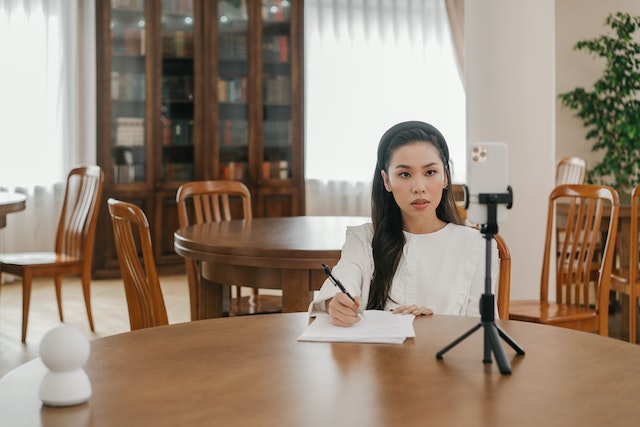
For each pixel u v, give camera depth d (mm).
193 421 1170
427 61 7668
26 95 6598
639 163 7414
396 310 1856
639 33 7801
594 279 4480
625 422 1151
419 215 1938
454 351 1537
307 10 7473
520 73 4184
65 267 4762
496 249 1998
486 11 4230
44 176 6664
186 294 6055
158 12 6668
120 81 6574
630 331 4117
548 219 3672
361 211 7641
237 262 3004
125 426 1157
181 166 6816
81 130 6828
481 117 4281
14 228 6609
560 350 1537
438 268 2014
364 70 7582
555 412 1194
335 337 1617
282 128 7078
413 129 1987
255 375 1393
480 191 1445
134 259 2359
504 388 1310
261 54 6992
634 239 4062
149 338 1659
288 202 7109
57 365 1246
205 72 6852
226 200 4348
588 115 7504
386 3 7582
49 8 6629
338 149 7566
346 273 1998
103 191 6543
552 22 4211
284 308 2992
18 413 1220
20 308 5551
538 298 4234
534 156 4195
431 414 1189
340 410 1210
